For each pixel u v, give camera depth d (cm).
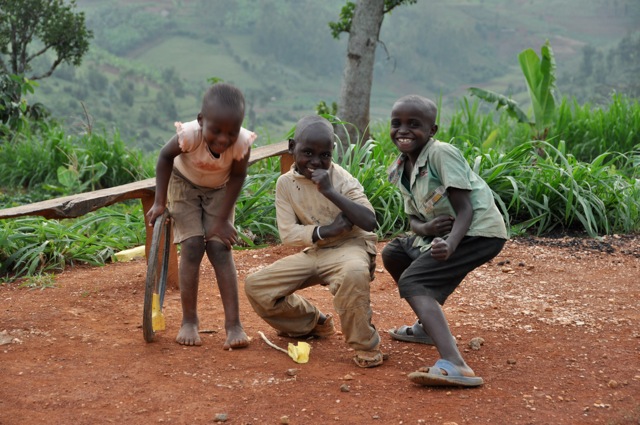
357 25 1155
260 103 15425
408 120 385
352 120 1163
